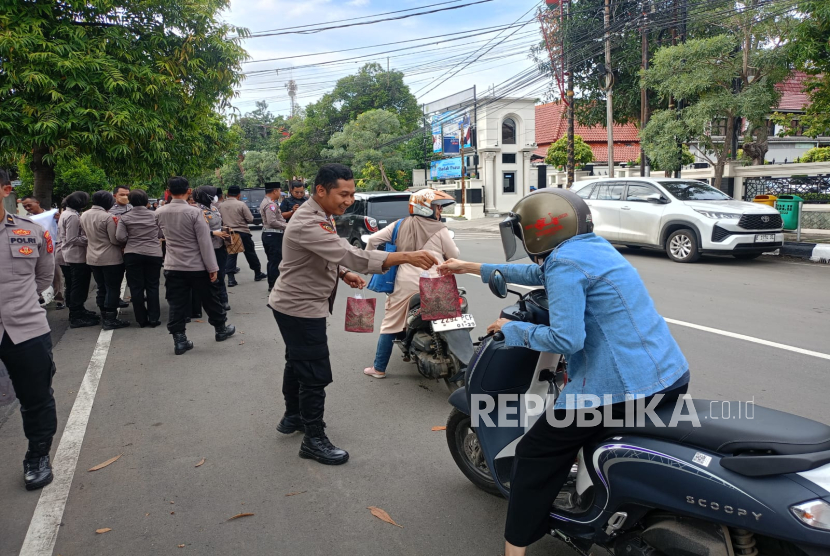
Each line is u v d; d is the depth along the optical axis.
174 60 9.50
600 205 12.91
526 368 2.76
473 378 2.90
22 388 3.45
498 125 32.81
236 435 4.21
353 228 13.20
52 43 7.97
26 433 3.53
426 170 40.94
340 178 3.45
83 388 5.21
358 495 3.38
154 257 7.39
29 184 14.91
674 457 2.07
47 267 3.71
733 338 6.17
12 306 3.35
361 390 5.04
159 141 9.12
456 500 3.30
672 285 9.17
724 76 13.38
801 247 11.80
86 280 7.62
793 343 5.95
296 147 49.06
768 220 11.05
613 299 2.20
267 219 9.39
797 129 28.66
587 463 2.38
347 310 4.04
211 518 3.16
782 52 12.67
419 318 4.90
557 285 2.22
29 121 7.69
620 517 2.27
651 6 16.25
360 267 3.39
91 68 8.22
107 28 9.01
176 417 4.54
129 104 8.45
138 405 4.80
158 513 3.22
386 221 12.74
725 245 10.89
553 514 2.54
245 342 6.68
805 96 29.25
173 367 5.78
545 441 2.39
